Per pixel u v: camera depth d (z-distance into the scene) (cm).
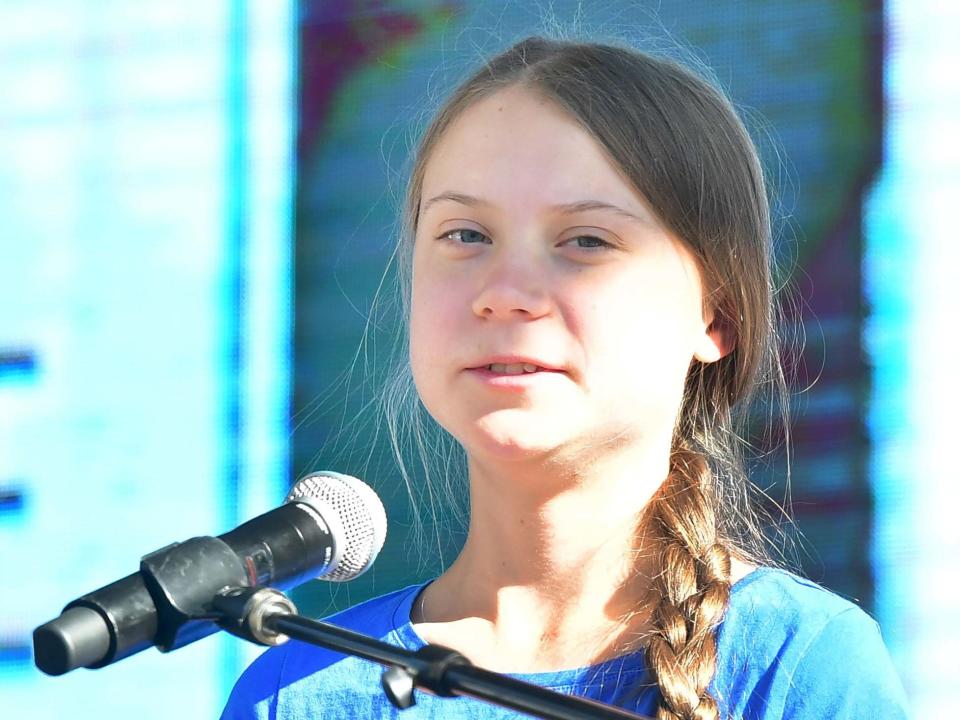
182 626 441
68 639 424
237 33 1329
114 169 1341
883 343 1139
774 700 537
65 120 1352
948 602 1108
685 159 583
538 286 532
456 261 547
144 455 1290
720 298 599
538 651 563
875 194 1159
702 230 582
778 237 1160
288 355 1274
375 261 1272
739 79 1194
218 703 1218
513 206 545
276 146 1308
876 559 1119
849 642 551
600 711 396
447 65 1198
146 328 1308
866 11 1182
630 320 541
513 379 521
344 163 1289
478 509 576
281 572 485
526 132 558
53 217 1339
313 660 600
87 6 1361
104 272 1325
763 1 1195
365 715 577
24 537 1295
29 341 1324
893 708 536
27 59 1366
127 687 1229
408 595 612
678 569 553
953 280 1138
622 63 595
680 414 618
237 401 1281
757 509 991
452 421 539
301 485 530
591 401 529
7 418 1313
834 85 1180
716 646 548
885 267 1149
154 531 1284
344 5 1304
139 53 1346
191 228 1316
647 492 565
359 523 519
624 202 552
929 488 1120
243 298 1295
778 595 565
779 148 1181
